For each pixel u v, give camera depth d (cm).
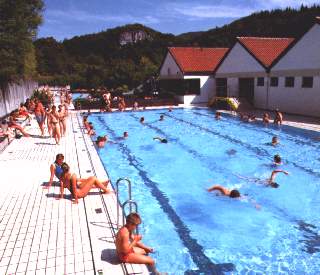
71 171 1058
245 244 714
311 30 2083
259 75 2586
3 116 2294
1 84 2377
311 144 1565
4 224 704
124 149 1535
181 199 962
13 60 2347
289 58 2288
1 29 2245
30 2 2427
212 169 1243
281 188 1041
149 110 2805
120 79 4703
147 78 4631
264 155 1407
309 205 916
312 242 720
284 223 812
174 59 3284
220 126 2070
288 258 658
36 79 5625
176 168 1260
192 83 3152
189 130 1973
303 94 2211
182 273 607
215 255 670
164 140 1672
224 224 809
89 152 1312
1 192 888
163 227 790
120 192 1009
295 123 1912
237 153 1452
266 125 1977
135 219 564
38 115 1631
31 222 711
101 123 2259
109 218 727
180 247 699
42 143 1482
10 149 1370
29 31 2478
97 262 561
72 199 836
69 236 650
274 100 2484
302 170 1204
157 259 652
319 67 2055
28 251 600
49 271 542
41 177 1011
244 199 960
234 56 2861
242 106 2692
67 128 1895
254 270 618
